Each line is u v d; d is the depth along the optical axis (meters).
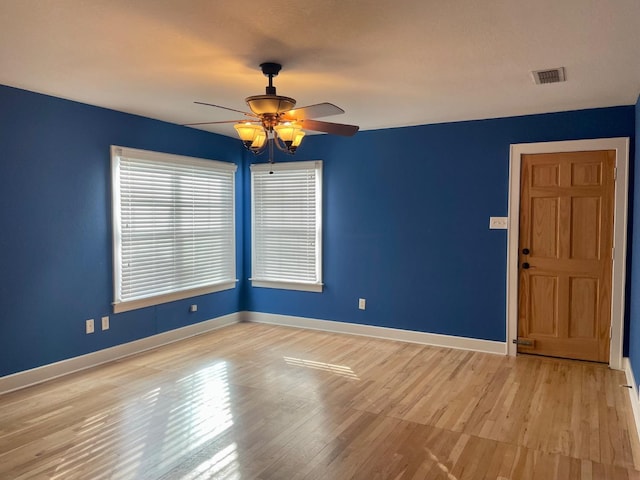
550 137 4.37
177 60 2.92
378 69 3.09
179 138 5.01
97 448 2.74
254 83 3.43
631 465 2.59
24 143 3.66
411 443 2.82
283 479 2.43
